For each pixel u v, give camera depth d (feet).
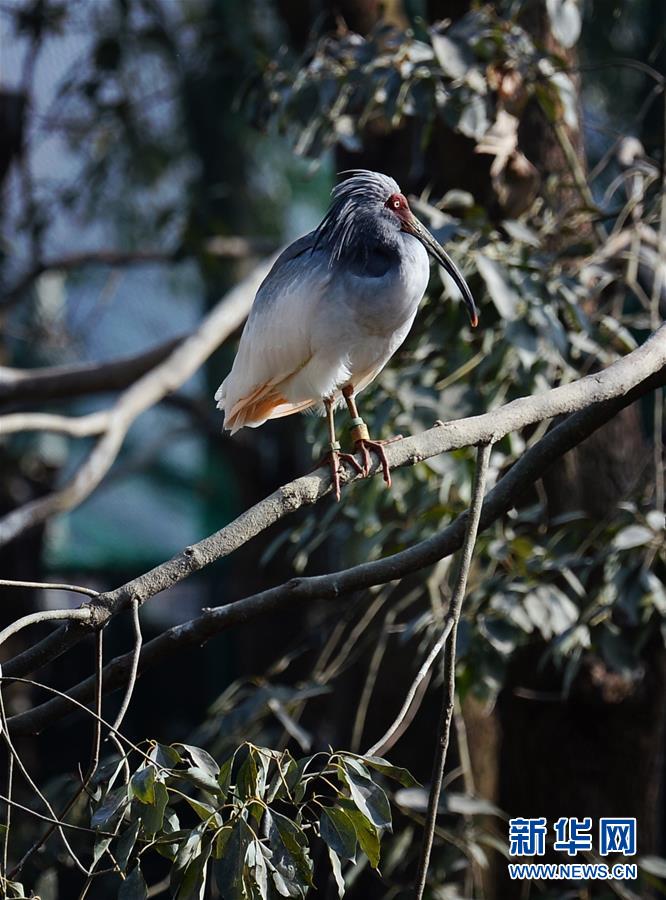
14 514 35.83
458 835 32.04
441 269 29.19
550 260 31.37
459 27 31.76
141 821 15.89
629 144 39.75
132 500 83.61
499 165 34.04
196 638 20.66
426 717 40.55
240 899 15.47
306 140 34.09
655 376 21.57
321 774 16.88
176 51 54.29
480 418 20.34
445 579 36.24
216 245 52.03
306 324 24.07
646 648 34.09
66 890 54.70
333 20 43.70
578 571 33.35
